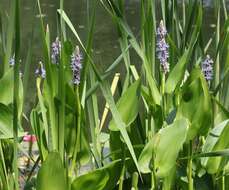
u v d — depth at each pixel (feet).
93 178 6.56
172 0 7.25
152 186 6.67
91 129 6.82
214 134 6.90
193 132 6.84
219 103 6.80
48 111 6.73
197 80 6.75
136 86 6.74
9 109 6.72
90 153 6.81
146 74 6.91
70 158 6.77
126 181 7.04
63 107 6.32
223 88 7.18
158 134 6.59
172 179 6.72
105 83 6.46
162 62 6.92
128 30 6.77
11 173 6.61
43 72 7.08
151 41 7.05
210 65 6.93
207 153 6.52
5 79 6.97
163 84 6.97
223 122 6.96
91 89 6.66
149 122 6.98
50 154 6.24
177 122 6.63
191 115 6.82
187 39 7.25
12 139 6.89
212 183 6.97
